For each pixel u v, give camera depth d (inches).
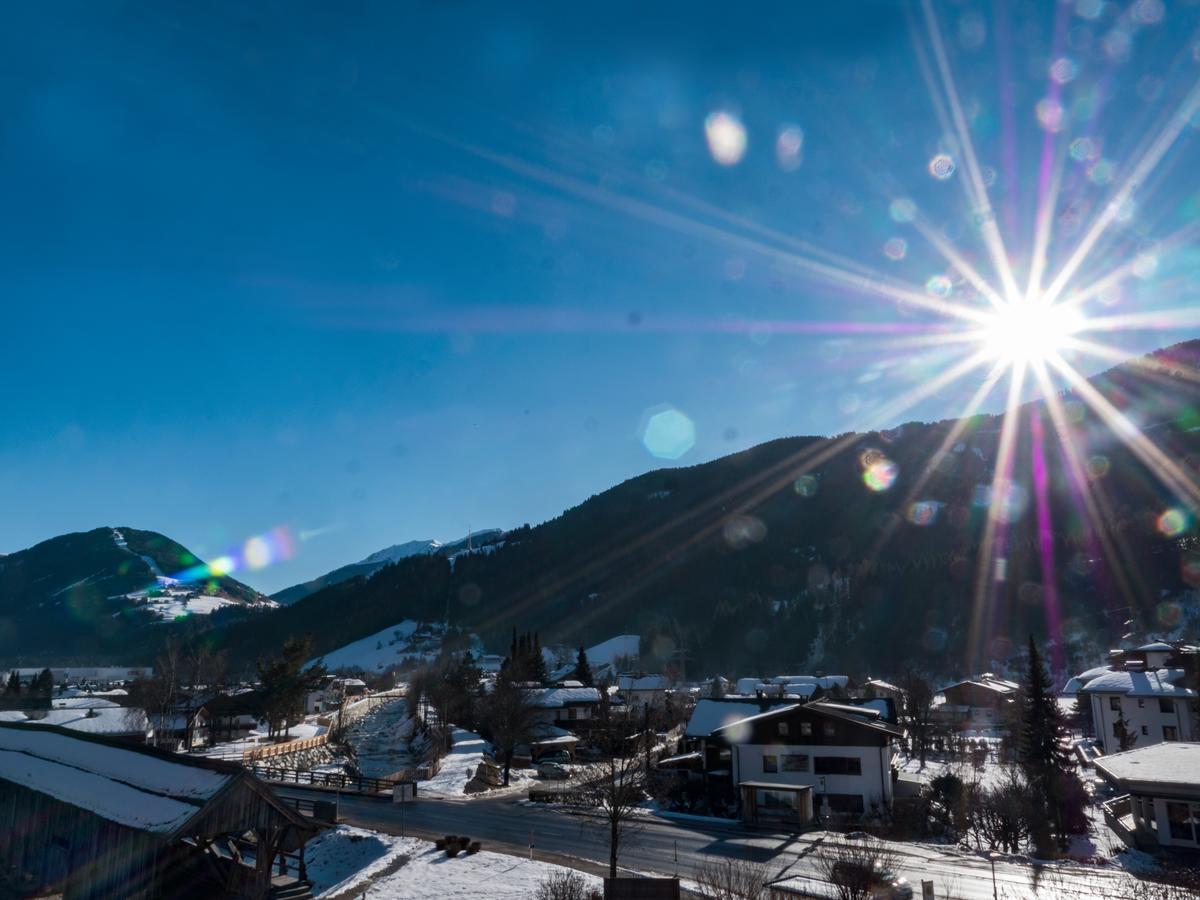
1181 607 5994.1
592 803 1732.3
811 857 1363.2
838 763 1860.2
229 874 1013.8
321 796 2016.5
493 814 1792.6
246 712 3631.9
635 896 922.1
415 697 4180.6
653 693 4490.7
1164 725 2664.9
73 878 1039.0
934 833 1632.6
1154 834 1428.4
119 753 1224.8
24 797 1216.8
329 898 1075.3
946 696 4530.0
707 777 2028.8
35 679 5383.9
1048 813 1585.9
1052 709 1889.8
